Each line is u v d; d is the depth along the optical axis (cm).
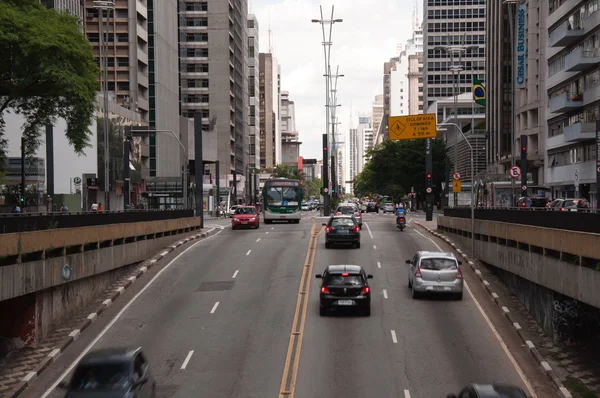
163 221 3938
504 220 2931
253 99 16888
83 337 2161
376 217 7656
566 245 1980
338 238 3872
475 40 14488
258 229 5362
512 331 2177
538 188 6112
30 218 2083
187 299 2648
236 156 13100
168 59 9262
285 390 1573
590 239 1788
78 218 2488
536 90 6806
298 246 4041
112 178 6669
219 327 2209
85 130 3231
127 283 2911
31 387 1705
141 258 3409
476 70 14488
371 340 2016
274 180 6125
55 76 2780
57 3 6144
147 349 1977
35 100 3183
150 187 7856
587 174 5234
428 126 5100
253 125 16925
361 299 2262
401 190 10406
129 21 8275
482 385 1134
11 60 2778
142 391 1274
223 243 4262
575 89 5584
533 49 6788
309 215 8800
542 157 6562
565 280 1984
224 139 12169
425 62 14825
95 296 2650
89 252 2548
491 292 2706
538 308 2300
